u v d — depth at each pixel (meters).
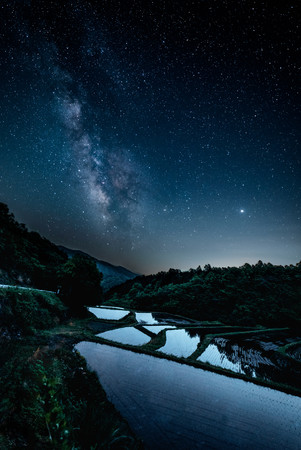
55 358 15.53
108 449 6.93
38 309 25.70
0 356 13.72
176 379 17.42
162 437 10.20
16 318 20.78
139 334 32.69
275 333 46.84
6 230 40.47
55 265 46.12
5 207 49.84
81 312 37.88
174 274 105.62
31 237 53.22
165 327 41.56
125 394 13.75
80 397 11.16
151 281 106.62
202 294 74.75
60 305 32.22
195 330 42.56
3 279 29.64
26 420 6.02
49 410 4.51
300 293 71.12
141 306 74.06
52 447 4.18
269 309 62.47
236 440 10.84
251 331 45.25
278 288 74.31
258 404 15.08
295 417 13.89
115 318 44.28
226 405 14.30
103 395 12.72
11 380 9.38
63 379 12.27
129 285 112.12
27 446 5.07
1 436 5.00
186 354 26.23
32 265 38.94
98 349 21.88
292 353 32.16
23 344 17.50
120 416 11.09
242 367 23.86
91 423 7.87
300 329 51.97
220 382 18.16
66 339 22.80
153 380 16.53
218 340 35.81
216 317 62.03
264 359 28.53
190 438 10.47
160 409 12.62
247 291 74.12
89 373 15.16
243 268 93.00
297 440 11.47
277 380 21.31
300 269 87.69
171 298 75.25
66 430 4.38
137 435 9.94
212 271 94.62
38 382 9.77
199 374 19.31
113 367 17.84
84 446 6.64
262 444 10.80
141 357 21.47
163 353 23.44
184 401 14.02
